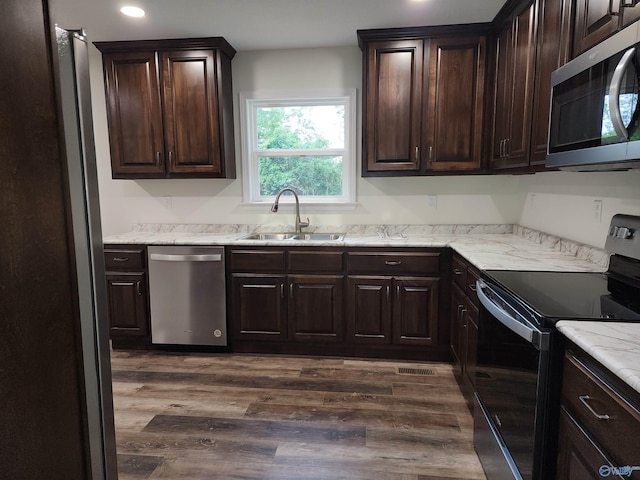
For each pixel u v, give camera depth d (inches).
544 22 76.0
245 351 123.4
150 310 123.0
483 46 110.7
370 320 115.5
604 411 37.5
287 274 117.3
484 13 102.3
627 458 33.5
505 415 59.9
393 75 115.3
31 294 32.2
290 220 137.3
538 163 79.0
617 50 48.3
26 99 31.3
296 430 83.5
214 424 85.8
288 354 121.8
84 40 43.9
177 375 108.9
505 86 100.4
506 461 58.4
